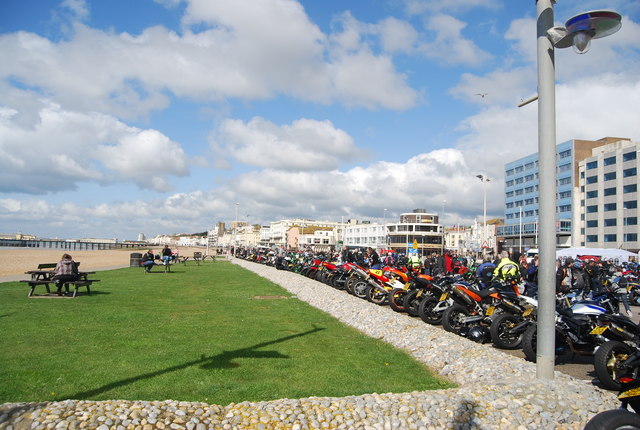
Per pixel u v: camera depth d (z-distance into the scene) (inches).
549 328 230.2
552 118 231.8
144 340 321.7
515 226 4195.4
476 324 394.0
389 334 374.6
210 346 310.5
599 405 200.5
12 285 690.2
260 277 1012.5
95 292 618.5
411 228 5324.8
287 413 177.2
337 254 1326.3
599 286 616.1
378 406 187.2
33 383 219.1
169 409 170.7
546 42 233.3
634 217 2933.1
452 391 209.3
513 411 189.2
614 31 215.5
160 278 900.0
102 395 205.0
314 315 471.2
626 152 3014.3
